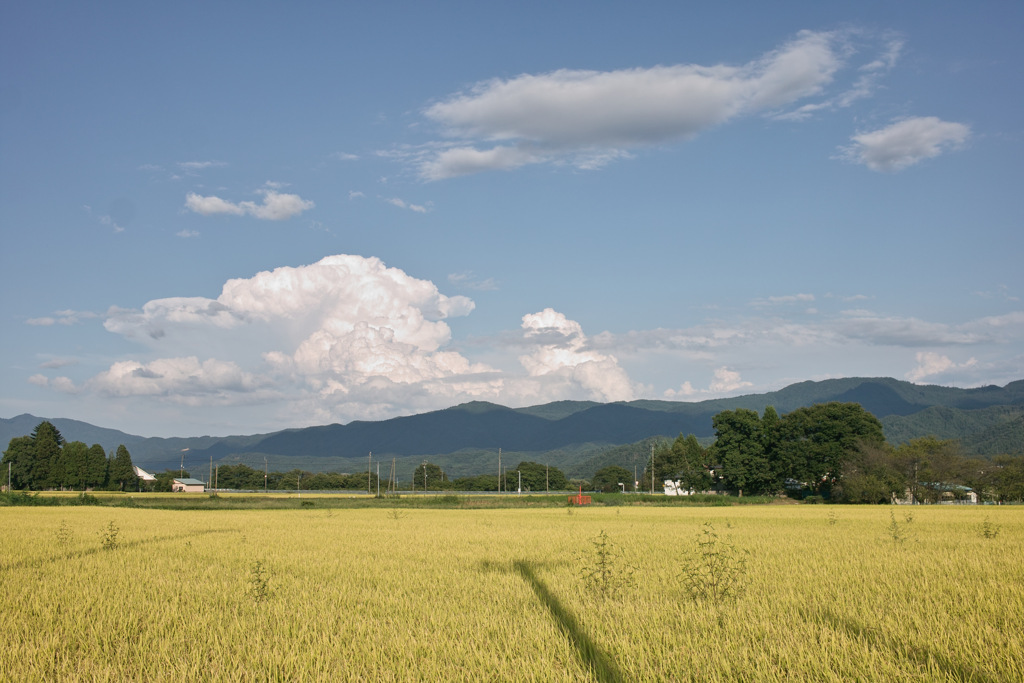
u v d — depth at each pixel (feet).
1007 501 319.06
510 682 34.04
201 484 571.28
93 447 461.78
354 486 607.78
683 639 40.47
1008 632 39.65
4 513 185.57
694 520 167.63
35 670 36.29
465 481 617.21
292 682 34.91
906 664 34.50
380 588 59.52
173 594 57.21
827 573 64.18
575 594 55.83
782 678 33.76
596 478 622.13
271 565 74.54
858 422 338.13
